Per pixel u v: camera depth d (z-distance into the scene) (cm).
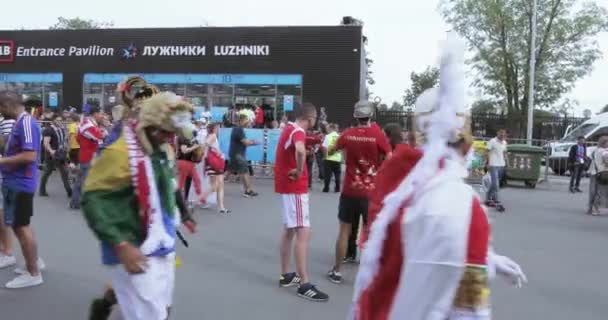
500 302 541
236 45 2352
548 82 3331
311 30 2288
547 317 501
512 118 2994
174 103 287
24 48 2545
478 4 3272
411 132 225
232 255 694
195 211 1021
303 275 541
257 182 1517
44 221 882
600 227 987
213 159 1012
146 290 288
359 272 219
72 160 1175
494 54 3356
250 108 2142
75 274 588
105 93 2484
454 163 199
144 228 291
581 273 655
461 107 203
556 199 1403
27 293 524
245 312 492
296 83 2309
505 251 768
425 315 188
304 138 541
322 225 901
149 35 2425
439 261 186
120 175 280
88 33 2483
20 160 511
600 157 1140
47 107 2534
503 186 1633
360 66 2280
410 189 201
